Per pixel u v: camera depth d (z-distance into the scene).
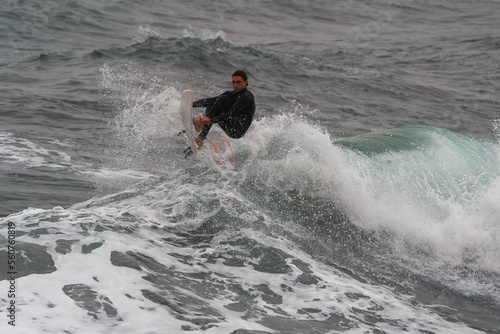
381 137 33.78
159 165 36.12
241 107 25.16
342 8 161.25
